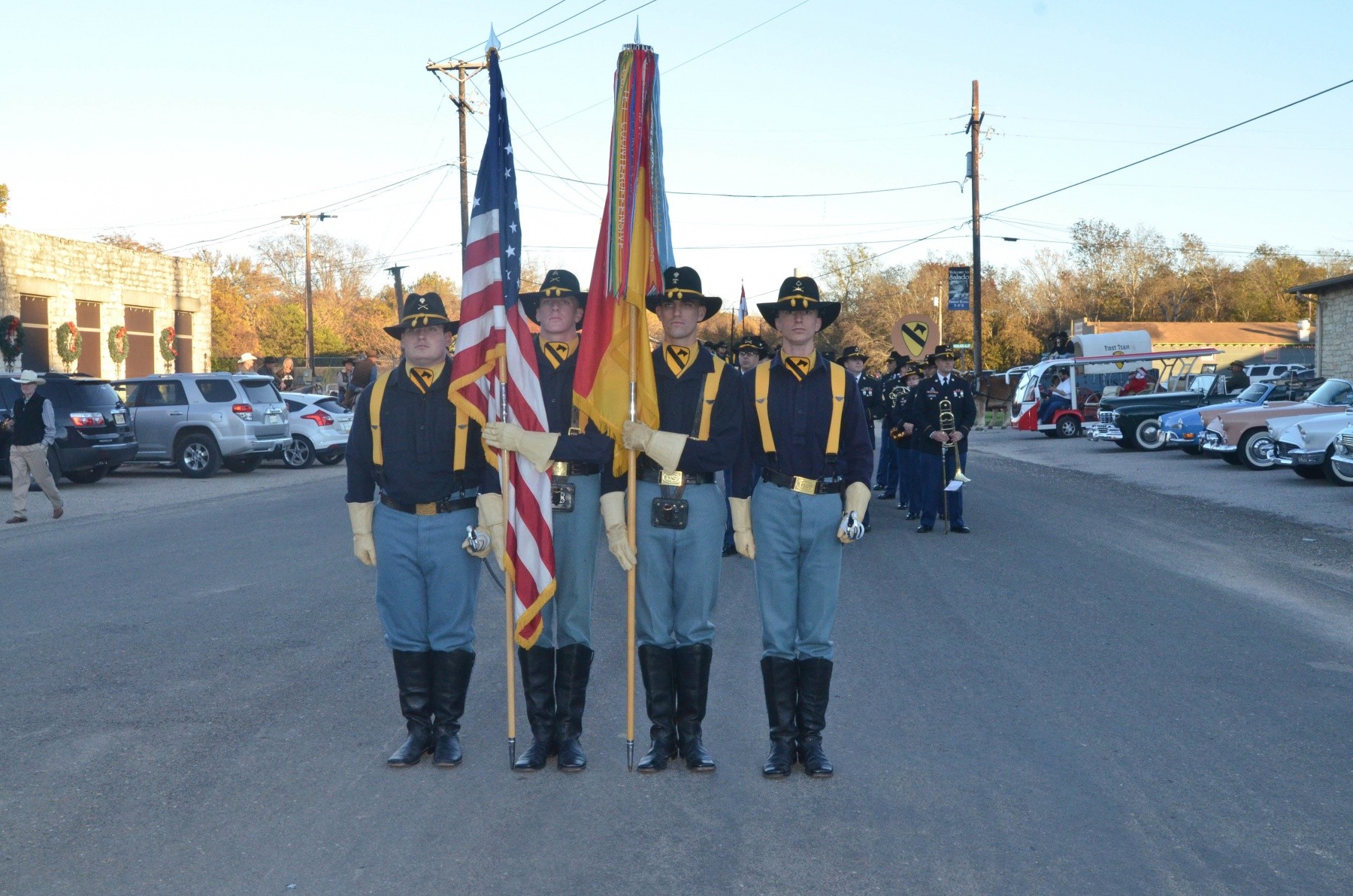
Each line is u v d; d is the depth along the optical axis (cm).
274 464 2384
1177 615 779
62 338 2870
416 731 485
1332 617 774
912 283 7438
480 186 484
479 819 418
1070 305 7481
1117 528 1246
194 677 616
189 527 1265
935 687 597
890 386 1603
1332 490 1597
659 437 450
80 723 532
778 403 470
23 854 387
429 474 468
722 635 730
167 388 2009
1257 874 373
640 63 473
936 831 407
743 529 474
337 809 428
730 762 484
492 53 487
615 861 382
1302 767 474
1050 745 503
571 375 492
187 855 387
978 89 3688
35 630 729
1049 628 738
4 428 1655
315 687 596
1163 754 490
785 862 381
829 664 475
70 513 1424
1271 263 7694
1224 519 1321
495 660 667
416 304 470
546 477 466
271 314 7550
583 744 509
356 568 970
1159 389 3269
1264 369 4009
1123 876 371
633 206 464
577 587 479
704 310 483
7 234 2695
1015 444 3036
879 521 1318
